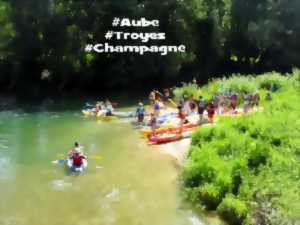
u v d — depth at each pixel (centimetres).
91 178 2000
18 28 3909
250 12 4972
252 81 3650
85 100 3806
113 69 4206
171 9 4278
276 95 3231
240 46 5131
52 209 1700
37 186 1908
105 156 2284
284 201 1459
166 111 3216
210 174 1830
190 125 2706
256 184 1662
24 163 2177
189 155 2155
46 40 4000
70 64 4069
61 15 3947
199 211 1689
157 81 4466
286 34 4994
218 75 4934
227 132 2148
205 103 3194
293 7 4903
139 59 4231
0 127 2859
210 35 4747
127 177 2012
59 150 2378
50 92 4066
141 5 4150
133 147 2433
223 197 1702
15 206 1720
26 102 3675
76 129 2811
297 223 1345
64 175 2031
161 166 2147
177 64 4353
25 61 4041
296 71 3900
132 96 4006
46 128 2841
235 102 3009
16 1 3850
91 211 1689
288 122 2167
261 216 1474
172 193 1847
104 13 4062
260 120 2219
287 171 1686
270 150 1856
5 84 4066
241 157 1859
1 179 1975
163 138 2497
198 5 4412
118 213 1677
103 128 2838
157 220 1623
